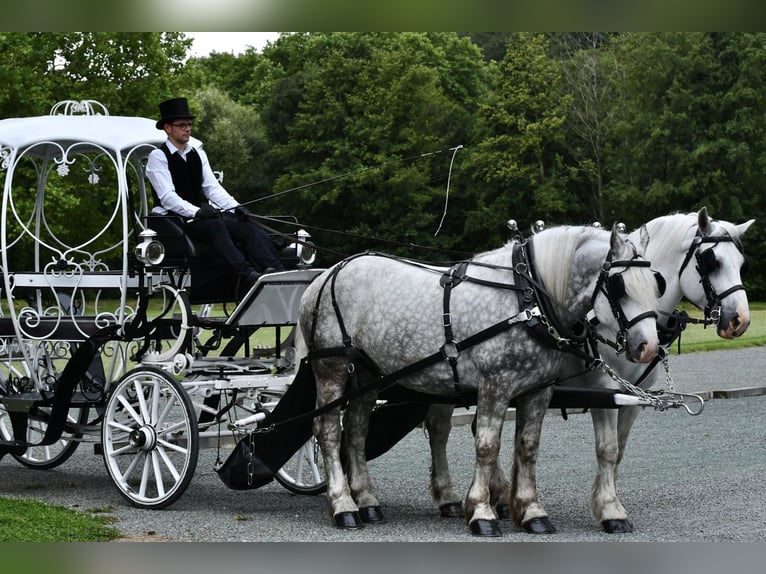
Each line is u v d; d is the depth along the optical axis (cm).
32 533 687
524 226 5091
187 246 852
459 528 738
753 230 4650
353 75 5153
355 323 764
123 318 868
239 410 1320
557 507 814
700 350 2214
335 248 5022
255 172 5388
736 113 4619
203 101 5534
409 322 728
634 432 1212
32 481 958
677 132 4709
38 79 2627
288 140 5266
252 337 2075
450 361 711
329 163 4953
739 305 750
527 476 724
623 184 4800
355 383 765
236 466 808
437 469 801
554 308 689
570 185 5050
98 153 1048
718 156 4697
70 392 857
